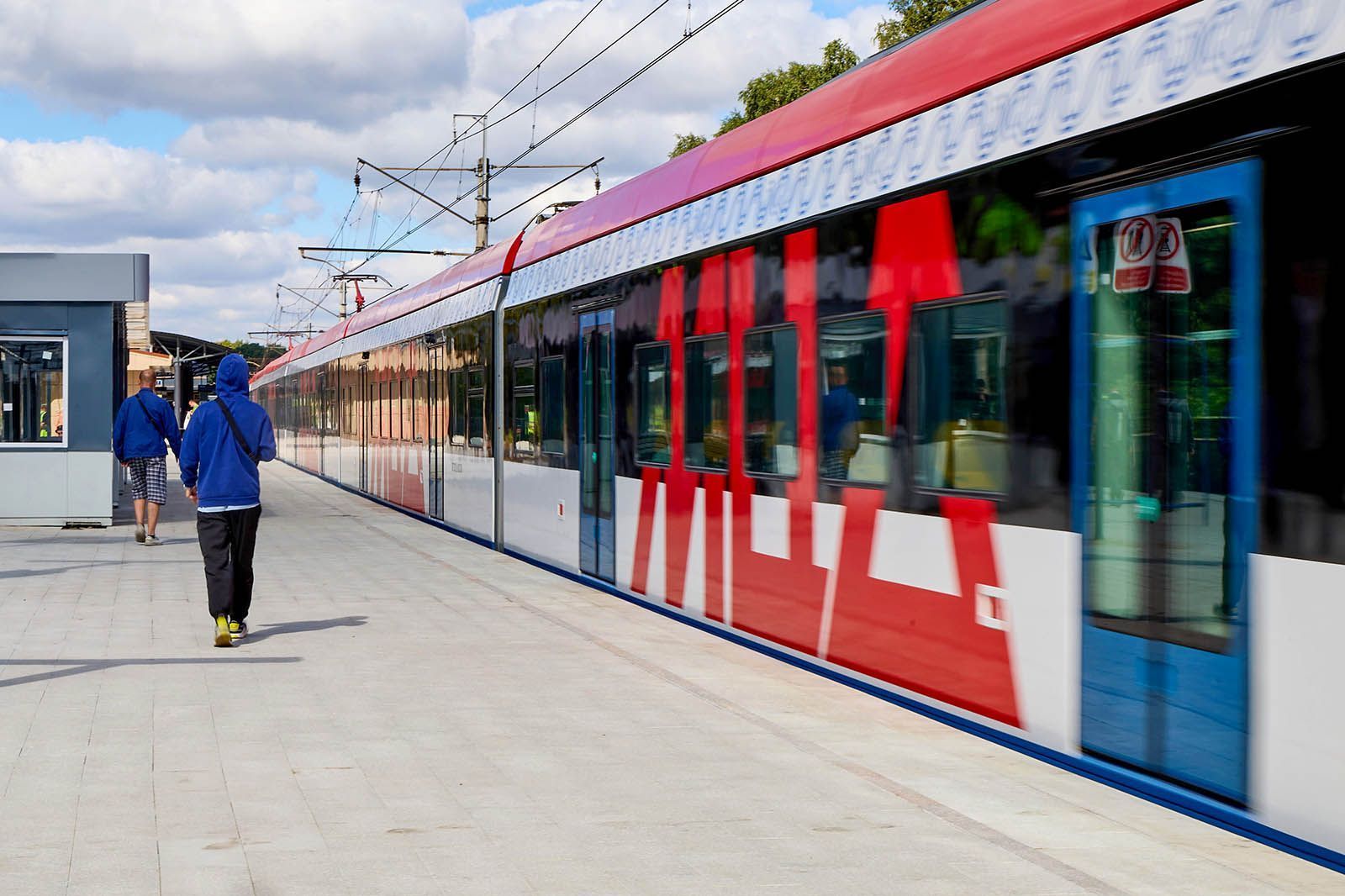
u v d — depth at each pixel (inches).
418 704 330.6
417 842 222.1
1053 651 267.3
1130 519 246.7
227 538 411.2
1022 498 276.2
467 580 587.5
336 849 218.1
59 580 562.9
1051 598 267.9
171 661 383.9
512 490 691.4
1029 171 273.6
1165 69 238.4
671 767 271.4
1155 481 240.2
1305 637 208.5
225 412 411.2
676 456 465.4
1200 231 230.5
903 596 321.4
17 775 260.8
